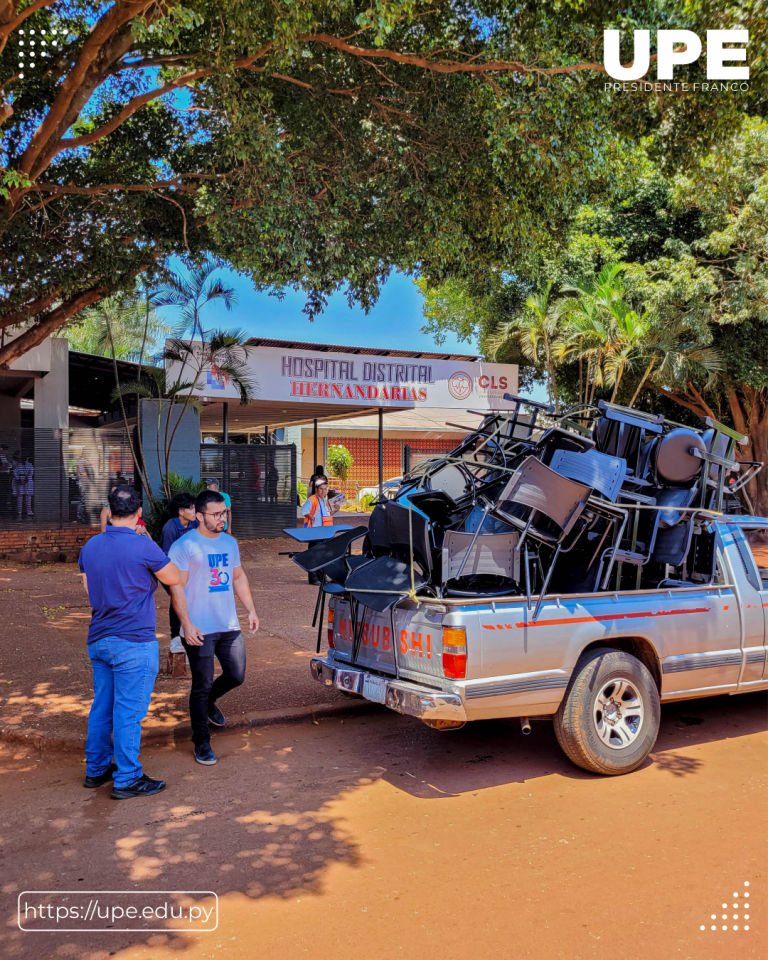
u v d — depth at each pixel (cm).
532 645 476
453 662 457
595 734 491
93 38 755
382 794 474
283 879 368
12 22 702
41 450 1611
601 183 1044
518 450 651
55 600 1133
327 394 1859
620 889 356
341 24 889
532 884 362
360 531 585
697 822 429
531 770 515
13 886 364
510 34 883
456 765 525
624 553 550
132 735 472
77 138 862
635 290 1892
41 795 475
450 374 1992
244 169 883
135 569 476
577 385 2417
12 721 589
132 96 1048
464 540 491
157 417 1644
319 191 991
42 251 1007
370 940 317
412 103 938
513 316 2250
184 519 749
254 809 452
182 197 1072
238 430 3538
